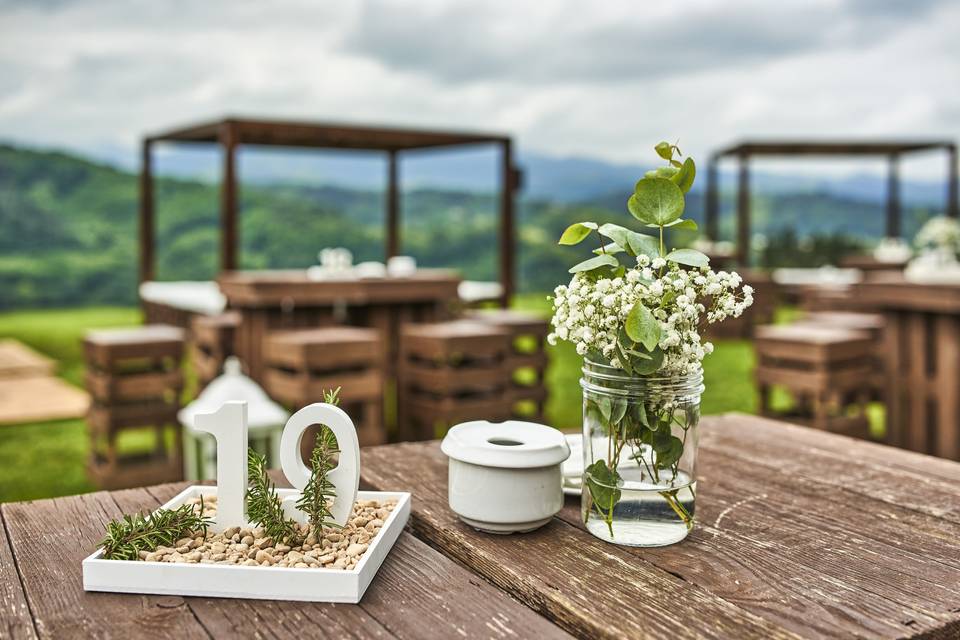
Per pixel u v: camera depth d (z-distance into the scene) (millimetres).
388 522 1140
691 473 1166
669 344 1099
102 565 1008
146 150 8859
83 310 14297
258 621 935
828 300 6484
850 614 944
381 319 5191
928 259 4461
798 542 1170
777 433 1817
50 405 5660
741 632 901
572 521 1260
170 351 3611
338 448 1127
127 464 3635
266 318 4754
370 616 945
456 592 1008
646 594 996
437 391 4133
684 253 1129
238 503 1136
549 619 998
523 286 18688
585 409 1192
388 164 8219
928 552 1136
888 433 4168
